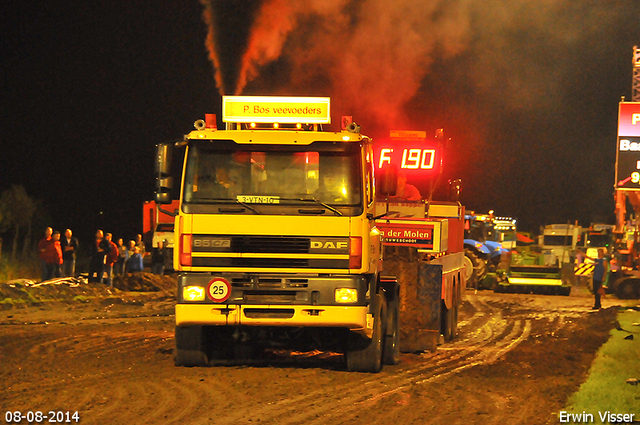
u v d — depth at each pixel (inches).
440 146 995.3
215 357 666.8
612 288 1728.6
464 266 971.3
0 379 557.3
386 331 663.1
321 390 532.4
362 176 569.6
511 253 1814.7
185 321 564.7
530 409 489.1
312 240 562.3
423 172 994.1
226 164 573.0
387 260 761.0
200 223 566.6
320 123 606.2
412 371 630.5
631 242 1788.9
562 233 2588.6
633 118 2042.3
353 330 577.0
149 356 676.1
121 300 1243.8
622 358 730.2
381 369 634.2
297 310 559.8
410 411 475.2
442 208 957.8
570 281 2066.9
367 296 584.4
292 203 566.3
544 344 847.1
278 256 562.9
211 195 570.3
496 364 681.0
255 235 563.8
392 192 603.5
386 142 999.0
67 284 1252.5
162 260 1652.3
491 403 505.7
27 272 1476.4
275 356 682.2
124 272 1589.6
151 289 1470.2
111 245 1393.9
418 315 754.8
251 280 562.3
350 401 499.5
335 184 568.1
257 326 605.9
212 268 566.3
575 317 1206.9
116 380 557.9
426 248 782.5
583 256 2001.7
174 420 438.9
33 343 747.4
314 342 643.5
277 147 571.5
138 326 915.4
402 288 756.6
